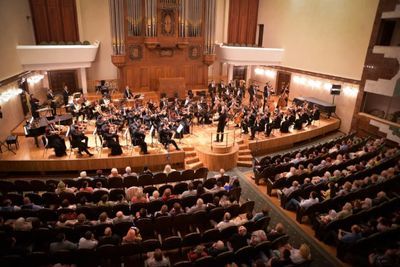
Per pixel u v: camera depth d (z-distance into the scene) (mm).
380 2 15336
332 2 18219
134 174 10125
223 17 23484
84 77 19516
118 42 18906
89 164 11672
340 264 7562
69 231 6812
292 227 9078
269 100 20406
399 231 7324
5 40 13578
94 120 16078
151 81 20953
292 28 21500
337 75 18484
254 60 22234
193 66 21797
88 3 19797
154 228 7398
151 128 12586
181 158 12633
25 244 6762
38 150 12289
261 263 5621
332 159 12422
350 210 8273
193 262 5832
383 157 11875
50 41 19047
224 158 12750
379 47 15609
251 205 8484
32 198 8414
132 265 6906
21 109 15570
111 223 7113
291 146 16078
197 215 7617
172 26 19812
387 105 16594
